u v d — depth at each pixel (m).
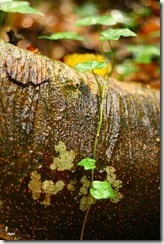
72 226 0.83
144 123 0.87
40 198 0.80
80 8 1.66
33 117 0.79
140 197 0.85
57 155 0.80
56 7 1.69
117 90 0.87
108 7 1.82
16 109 0.78
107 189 0.76
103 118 0.83
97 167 0.82
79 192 0.81
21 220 0.80
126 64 1.31
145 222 0.87
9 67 0.78
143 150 0.85
